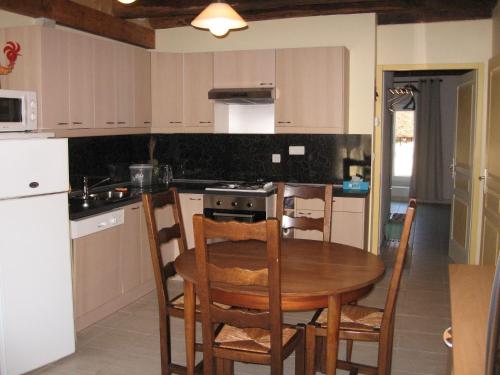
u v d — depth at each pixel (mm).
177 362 3318
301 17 5156
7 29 3799
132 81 4844
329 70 4789
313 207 4816
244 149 5480
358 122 5164
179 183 5426
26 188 3045
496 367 1067
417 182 10711
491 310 1107
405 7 4840
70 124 4039
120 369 3230
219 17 3018
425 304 4418
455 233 6047
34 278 3127
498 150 4426
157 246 2893
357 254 2916
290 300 2371
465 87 5750
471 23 5250
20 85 3797
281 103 4949
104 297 4008
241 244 3123
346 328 2658
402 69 5453
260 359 2361
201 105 5168
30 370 3141
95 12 4527
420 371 3203
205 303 2342
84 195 4320
